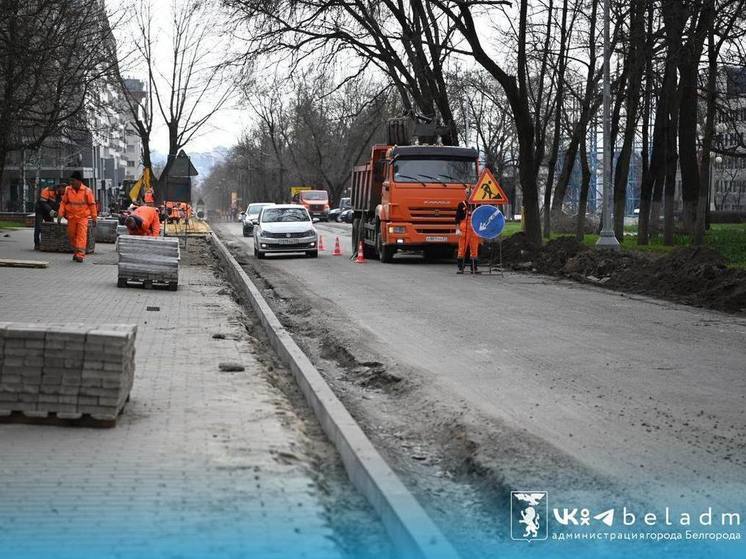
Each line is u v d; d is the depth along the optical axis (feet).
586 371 36.88
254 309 60.39
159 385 31.58
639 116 128.16
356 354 42.39
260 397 30.09
